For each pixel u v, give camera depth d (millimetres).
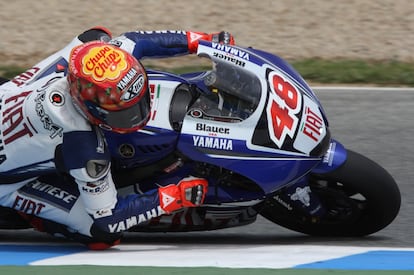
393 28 35406
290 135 17609
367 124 26156
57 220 17953
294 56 32750
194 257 16953
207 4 37531
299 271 15641
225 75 18062
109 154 16922
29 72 19062
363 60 32469
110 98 15898
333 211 19344
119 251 18016
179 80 18250
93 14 36531
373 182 18531
